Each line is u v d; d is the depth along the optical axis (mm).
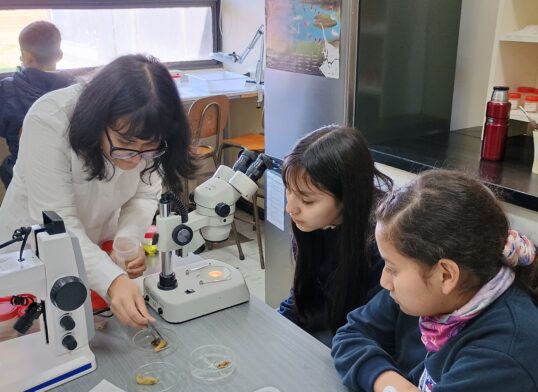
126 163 1298
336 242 1390
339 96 2115
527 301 894
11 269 1051
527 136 2234
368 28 2049
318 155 1248
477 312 897
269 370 1113
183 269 1438
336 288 1355
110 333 1249
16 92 2645
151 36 4230
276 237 2557
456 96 2438
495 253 880
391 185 1345
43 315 1120
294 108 2334
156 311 1331
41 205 1374
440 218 858
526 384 819
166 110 1228
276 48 2340
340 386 1067
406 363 1139
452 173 941
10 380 1050
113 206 1588
